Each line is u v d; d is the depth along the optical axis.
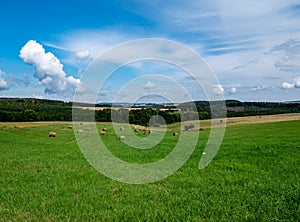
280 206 8.19
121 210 8.16
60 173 13.16
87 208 8.34
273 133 30.80
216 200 8.94
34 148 23.80
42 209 8.27
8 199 9.12
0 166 15.05
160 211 8.10
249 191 9.73
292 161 14.61
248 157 16.41
